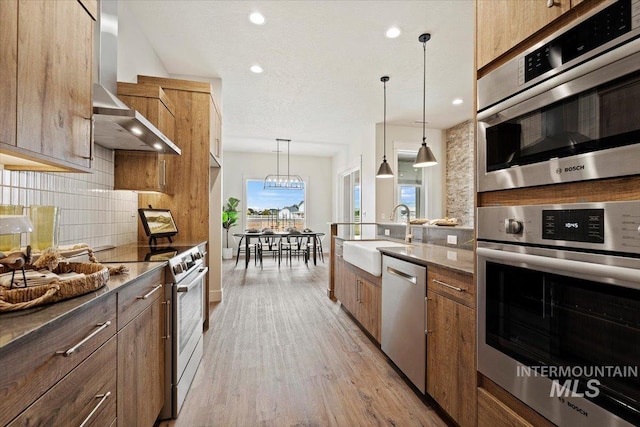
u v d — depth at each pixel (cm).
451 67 338
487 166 124
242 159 796
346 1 235
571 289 92
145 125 169
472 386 136
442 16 253
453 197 547
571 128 91
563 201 96
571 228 91
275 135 626
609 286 82
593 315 86
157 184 240
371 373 209
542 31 102
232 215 750
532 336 106
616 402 80
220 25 263
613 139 79
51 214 140
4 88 86
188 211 293
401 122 528
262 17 253
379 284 240
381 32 274
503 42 117
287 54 310
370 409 170
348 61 324
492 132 122
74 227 181
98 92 162
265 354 237
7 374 59
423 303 175
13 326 66
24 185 139
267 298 392
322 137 642
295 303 371
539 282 103
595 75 83
